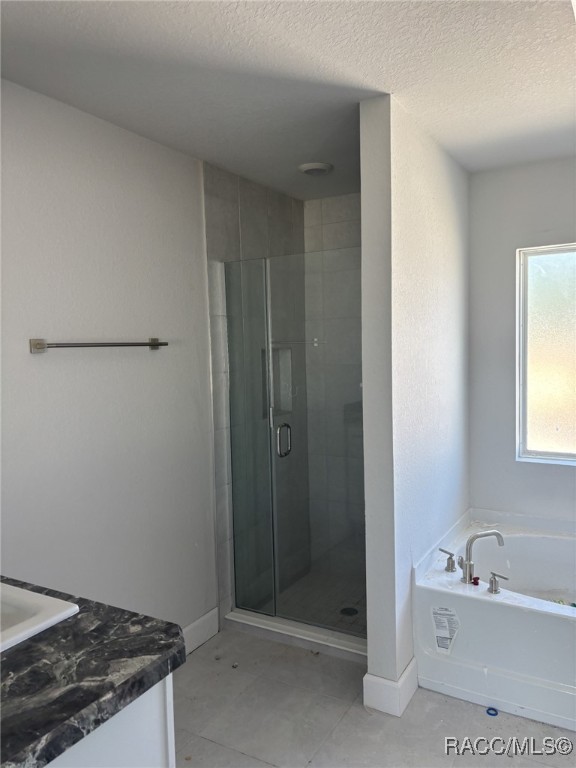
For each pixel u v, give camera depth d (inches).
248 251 128.3
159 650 45.8
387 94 84.7
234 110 89.2
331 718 91.3
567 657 87.4
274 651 112.0
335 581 120.2
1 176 77.0
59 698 39.5
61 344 84.0
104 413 92.9
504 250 127.0
